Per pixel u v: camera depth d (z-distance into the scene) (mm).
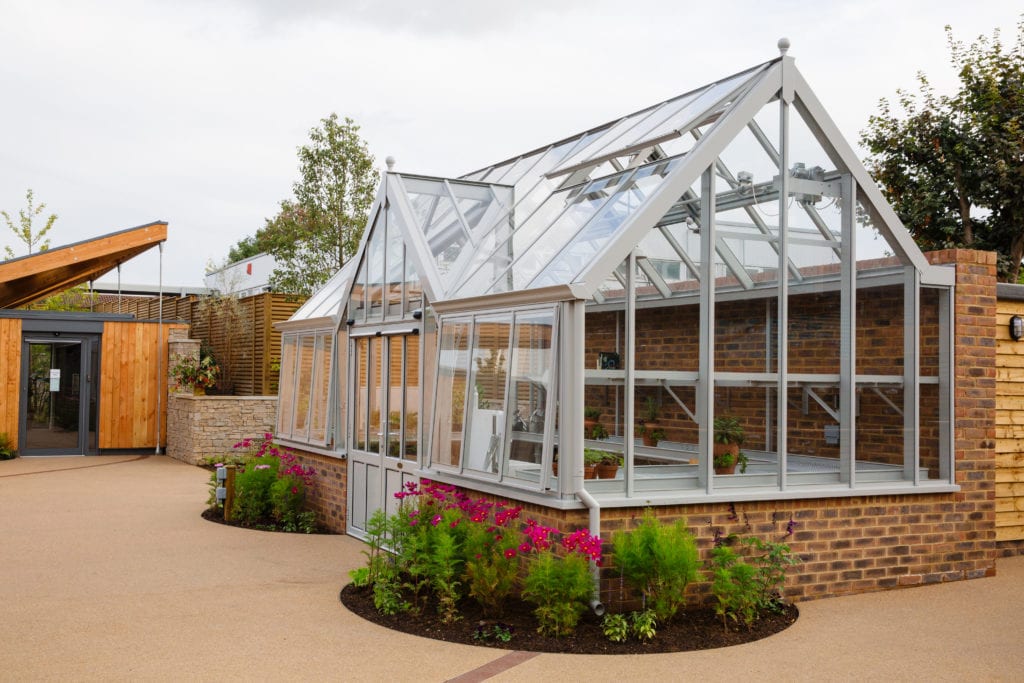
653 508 7695
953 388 9375
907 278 9164
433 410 9625
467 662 6254
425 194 11469
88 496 14406
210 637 6844
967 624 7551
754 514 8188
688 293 8078
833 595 8586
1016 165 20609
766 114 8570
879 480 8945
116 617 7402
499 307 8562
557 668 6129
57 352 20406
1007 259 20500
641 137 9016
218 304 24391
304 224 23141
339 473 12023
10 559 9672
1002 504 10539
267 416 19484
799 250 8633
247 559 9852
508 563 7402
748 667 6254
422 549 7887
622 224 7902
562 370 7535
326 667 6129
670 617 7379
